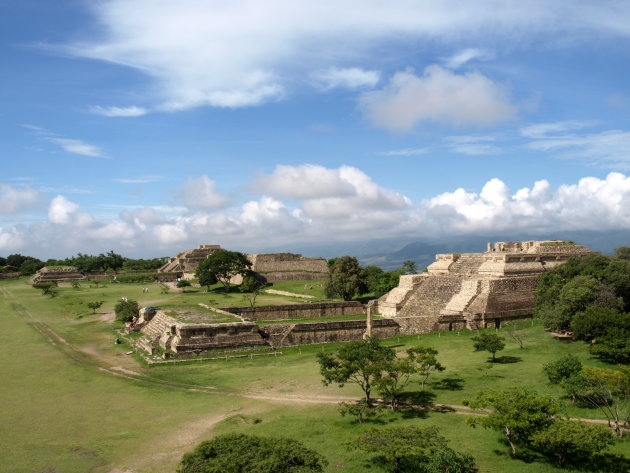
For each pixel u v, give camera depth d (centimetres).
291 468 2661
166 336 7144
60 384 5312
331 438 3712
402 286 9450
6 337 8156
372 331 7594
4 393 4984
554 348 5891
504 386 4700
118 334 8388
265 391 5009
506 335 6950
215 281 15125
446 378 5112
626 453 3319
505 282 7994
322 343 7456
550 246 8950
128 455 3481
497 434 3738
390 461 3269
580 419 3881
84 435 3859
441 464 2994
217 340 6888
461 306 8025
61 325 9456
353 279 10506
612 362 5044
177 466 3278
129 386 5244
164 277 18500
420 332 7738
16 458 3438
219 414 4312
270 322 8525
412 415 4166
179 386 5244
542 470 3155
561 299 6481
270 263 16675
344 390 4972
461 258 9988
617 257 7719
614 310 5706
